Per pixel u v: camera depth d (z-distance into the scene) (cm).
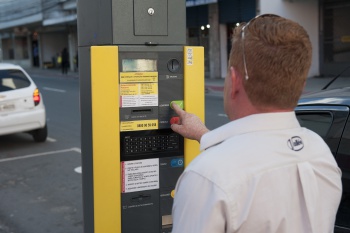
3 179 670
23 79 864
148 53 247
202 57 259
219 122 1072
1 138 964
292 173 141
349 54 1895
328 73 1962
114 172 245
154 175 255
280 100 143
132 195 252
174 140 257
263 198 134
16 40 4712
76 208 548
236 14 2131
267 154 139
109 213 246
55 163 752
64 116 1241
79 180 657
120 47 241
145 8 245
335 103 314
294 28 143
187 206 135
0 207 554
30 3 3700
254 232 133
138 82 246
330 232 152
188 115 241
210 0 2089
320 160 149
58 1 3259
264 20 145
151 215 258
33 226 497
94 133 239
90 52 238
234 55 149
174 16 253
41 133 899
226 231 132
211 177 133
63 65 3253
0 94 820
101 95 238
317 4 1952
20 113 843
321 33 1964
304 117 332
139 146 250
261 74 140
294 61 140
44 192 607
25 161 770
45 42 4206
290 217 138
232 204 130
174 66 254
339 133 303
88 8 261
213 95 1681
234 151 138
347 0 1861
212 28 2256
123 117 245
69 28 3600
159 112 252
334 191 153
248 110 148
